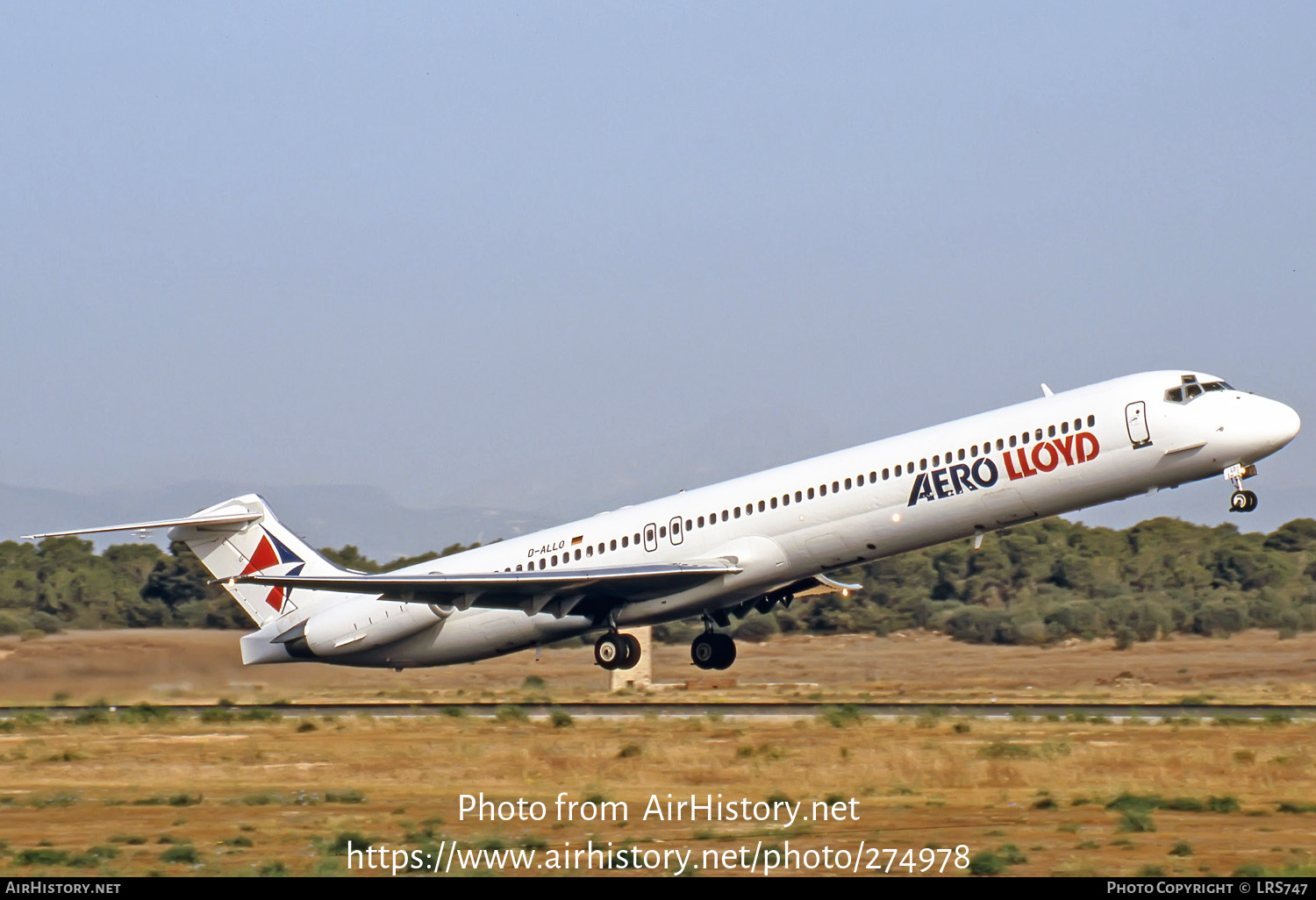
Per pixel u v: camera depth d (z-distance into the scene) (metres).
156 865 36.09
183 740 66.75
